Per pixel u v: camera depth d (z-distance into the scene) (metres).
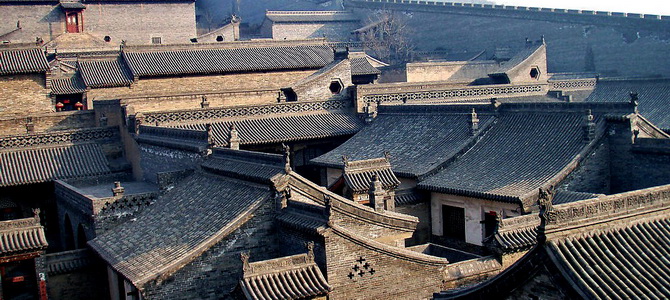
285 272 21.95
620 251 16.20
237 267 24.59
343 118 48.66
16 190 40.22
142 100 46.62
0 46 51.47
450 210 35.56
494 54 78.69
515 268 15.82
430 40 91.88
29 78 51.38
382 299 23.80
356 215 25.27
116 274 28.38
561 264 14.90
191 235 25.61
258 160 27.45
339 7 108.25
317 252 23.19
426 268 24.70
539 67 61.66
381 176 30.97
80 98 55.41
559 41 76.75
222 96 50.06
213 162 31.06
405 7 94.75
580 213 16.06
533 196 30.00
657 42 67.50
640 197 17.48
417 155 39.12
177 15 88.00
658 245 16.83
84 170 40.81
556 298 15.09
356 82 61.69
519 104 38.00
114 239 29.31
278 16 96.56
